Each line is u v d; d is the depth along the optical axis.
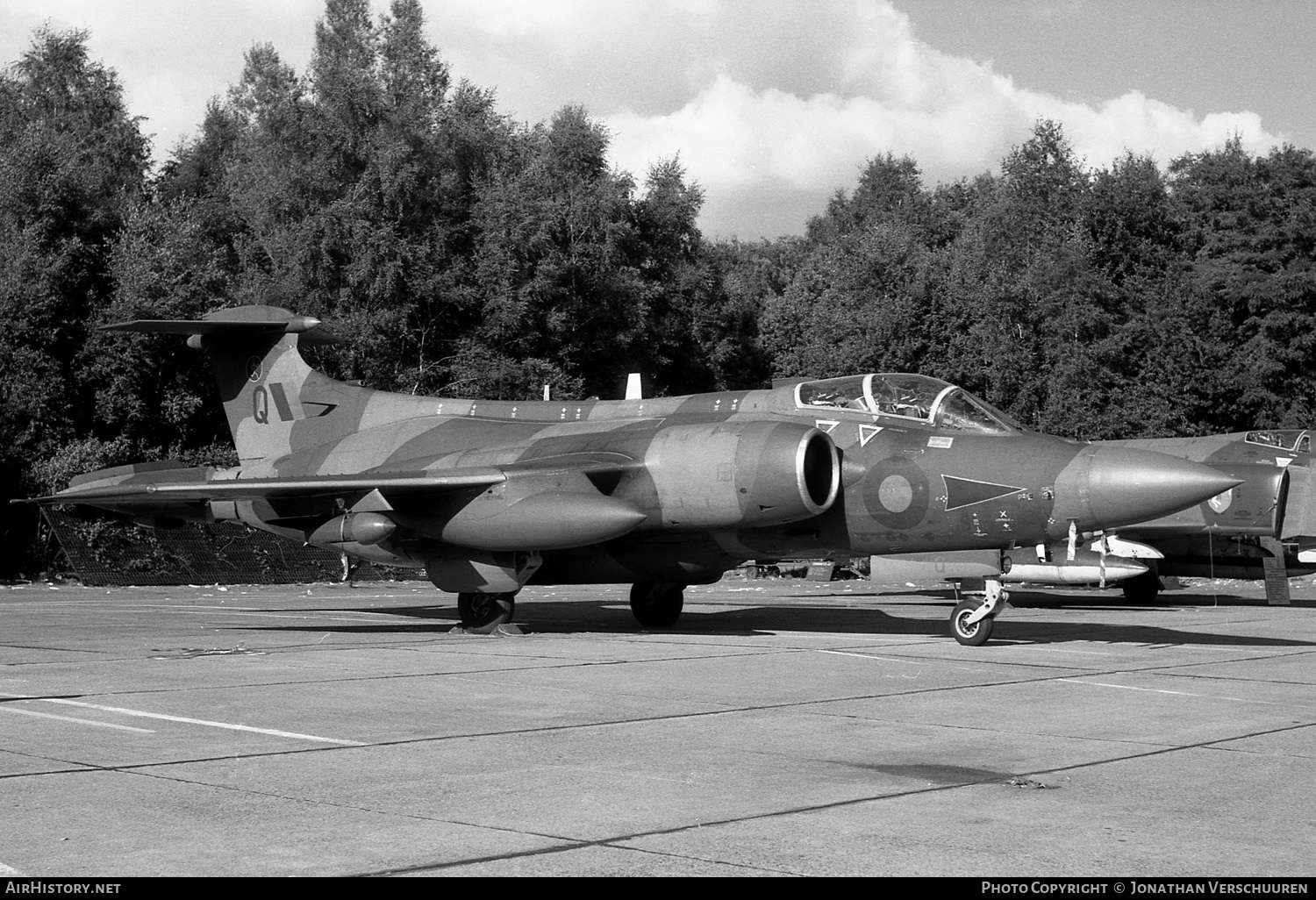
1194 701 9.42
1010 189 50.81
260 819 5.59
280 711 8.73
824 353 48.78
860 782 6.42
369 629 16.39
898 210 80.25
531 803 5.93
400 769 6.71
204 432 36.44
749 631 16.11
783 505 13.45
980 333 44.34
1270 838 5.34
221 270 39.47
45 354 32.81
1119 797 6.10
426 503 15.03
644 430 15.04
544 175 43.62
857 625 17.22
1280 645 14.09
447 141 41.41
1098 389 42.00
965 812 5.78
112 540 31.80
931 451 13.71
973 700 9.42
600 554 15.77
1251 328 43.16
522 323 41.25
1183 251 47.22
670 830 5.43
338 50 41.06
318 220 38.31
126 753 7.15
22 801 5.93
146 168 49.75
